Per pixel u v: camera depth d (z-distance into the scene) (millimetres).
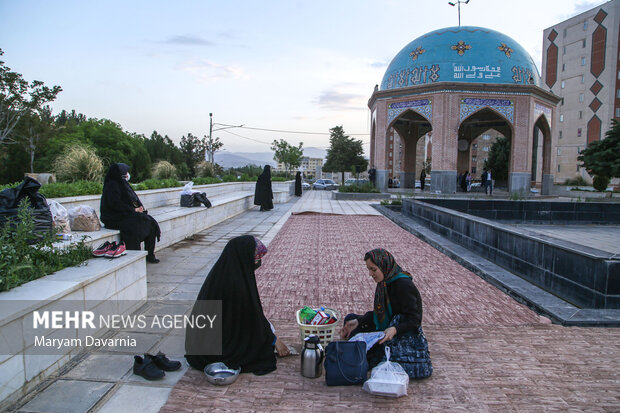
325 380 2912
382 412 2551
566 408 2613
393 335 2875
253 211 14141
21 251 3602
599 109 42406
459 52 21375
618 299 4324
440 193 21109
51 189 7504
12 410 2539
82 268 3777
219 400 2662
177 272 5855
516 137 21016
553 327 3967
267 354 3135
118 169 5992
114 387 2816
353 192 20516
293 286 5227
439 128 20906
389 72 23828
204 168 24812
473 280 5691
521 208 13211
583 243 9352
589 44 43188
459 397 2723
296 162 51812
